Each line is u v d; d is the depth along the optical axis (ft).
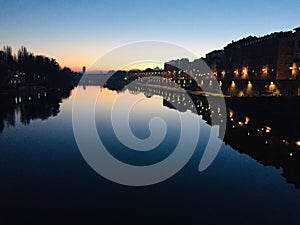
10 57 404.57
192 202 58.44
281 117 121.70
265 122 120.47
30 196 61.31
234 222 50.01
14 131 135.44
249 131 119.44
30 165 82.99
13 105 243.40
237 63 308.19
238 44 309.83
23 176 73.61
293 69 226.38
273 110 138.62
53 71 468.75
